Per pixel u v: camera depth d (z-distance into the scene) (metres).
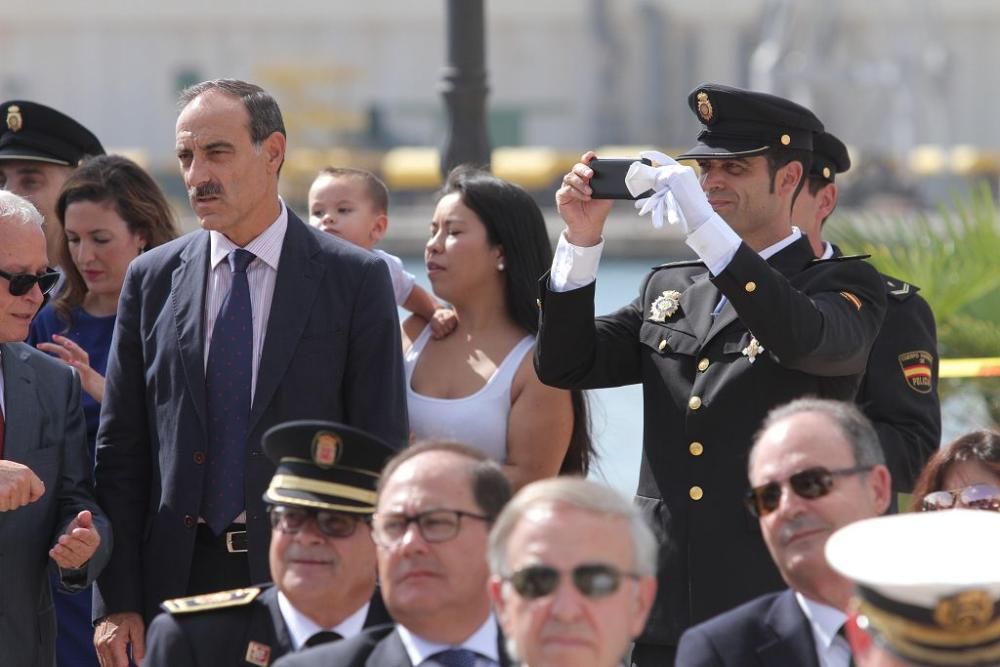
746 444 16.61
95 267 21.14
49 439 18.11
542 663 11.57
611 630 11.64
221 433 17.62
